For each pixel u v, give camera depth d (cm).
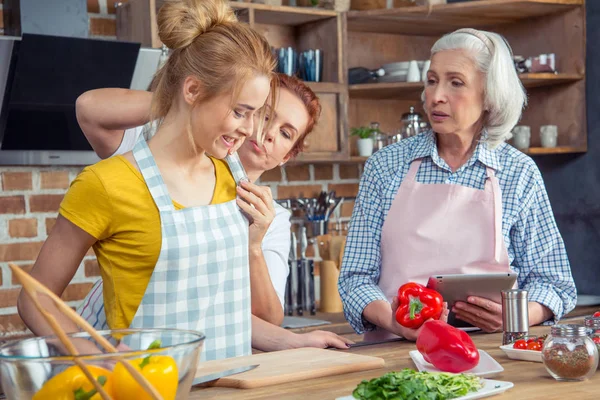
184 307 144
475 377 126
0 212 305
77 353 93
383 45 381
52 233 141
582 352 130
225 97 138
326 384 130
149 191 141
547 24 362
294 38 363
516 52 375
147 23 299
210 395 123
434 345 138
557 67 360
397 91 355
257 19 345
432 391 114
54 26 282
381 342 177
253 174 204
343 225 375
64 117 298
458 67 199
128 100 167
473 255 200
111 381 88
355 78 352
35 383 87
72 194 139
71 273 141
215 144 143
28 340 100
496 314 184
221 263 147
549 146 356
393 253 205
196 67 139
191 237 143
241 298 153
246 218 163
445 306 179
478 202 202
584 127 355
